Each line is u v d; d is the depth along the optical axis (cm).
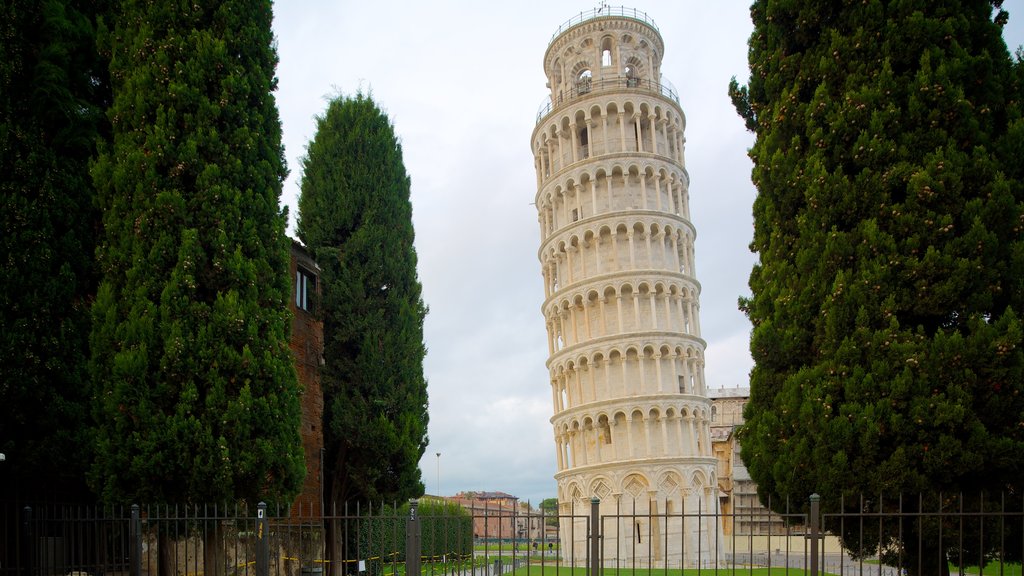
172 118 2191
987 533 1451
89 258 2238
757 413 1753
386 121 3850
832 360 1562
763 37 1920
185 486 2028
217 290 2181
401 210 3747
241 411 2069
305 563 3044
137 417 2014
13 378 1945
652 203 7062
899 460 1444
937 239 1504
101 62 2400
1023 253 1455
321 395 3416
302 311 3344
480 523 7606
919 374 1454
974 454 1404
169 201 2138
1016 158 1547
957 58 1570
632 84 7456
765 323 1748
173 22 2284
